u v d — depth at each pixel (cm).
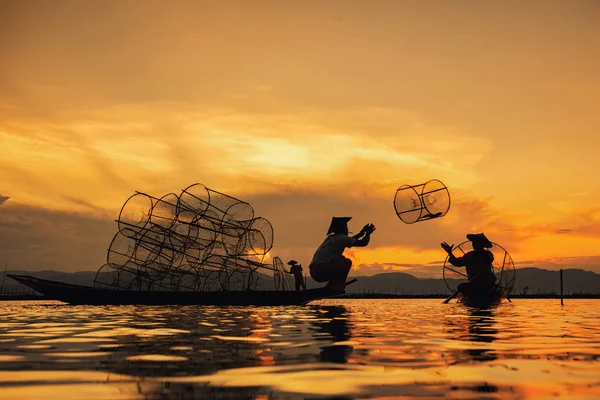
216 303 1889
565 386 411
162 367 490
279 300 1869
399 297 6925
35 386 408
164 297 1878
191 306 1806
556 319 1207
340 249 1845
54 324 1002
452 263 1919
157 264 2086
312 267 1847
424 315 1295
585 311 1659
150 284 2089
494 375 454
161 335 783
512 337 773
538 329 920
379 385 413
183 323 1023
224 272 2098
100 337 754
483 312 1484
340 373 461
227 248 2111
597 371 475
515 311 1575
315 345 656
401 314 1329
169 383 420
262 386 409
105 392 388
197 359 538
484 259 1884
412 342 692
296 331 847
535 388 403
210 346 646
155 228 2083
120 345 657
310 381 427
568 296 7062
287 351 600
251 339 727
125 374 455
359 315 1295
